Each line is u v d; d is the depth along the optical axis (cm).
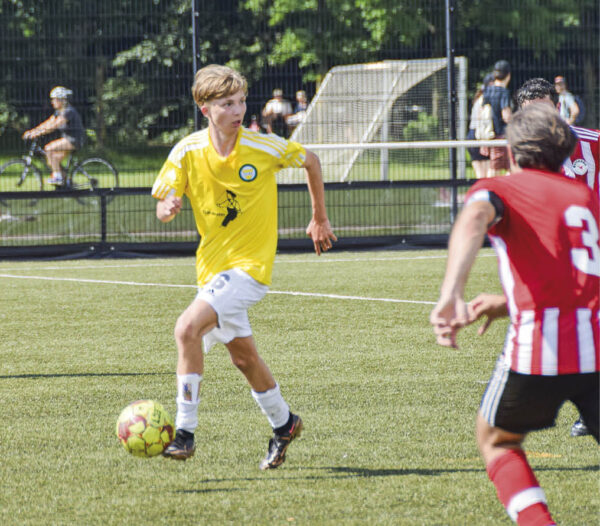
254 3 4997
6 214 4697
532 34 4997
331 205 4778
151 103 4850
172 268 4259
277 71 5016
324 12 4988
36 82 4834
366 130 5034
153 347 2592
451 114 4850
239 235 1553
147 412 1479
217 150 1542
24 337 2752
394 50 4997
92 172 4916
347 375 2230
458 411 1903
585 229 1045
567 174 1769
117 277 3981
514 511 1086
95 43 4806
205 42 4928
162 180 1562
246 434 1762
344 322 2908
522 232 1041
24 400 2036
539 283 1033
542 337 1032
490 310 1162
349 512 1338
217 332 1520
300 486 1460
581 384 1042
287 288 3591
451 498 1390
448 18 4806
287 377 2216
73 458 1620
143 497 1416
